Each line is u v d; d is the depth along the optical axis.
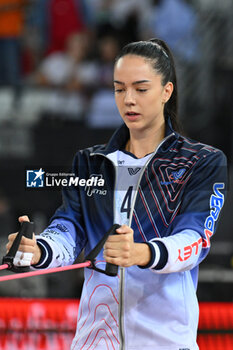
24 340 12.73
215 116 21.30
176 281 6.72
